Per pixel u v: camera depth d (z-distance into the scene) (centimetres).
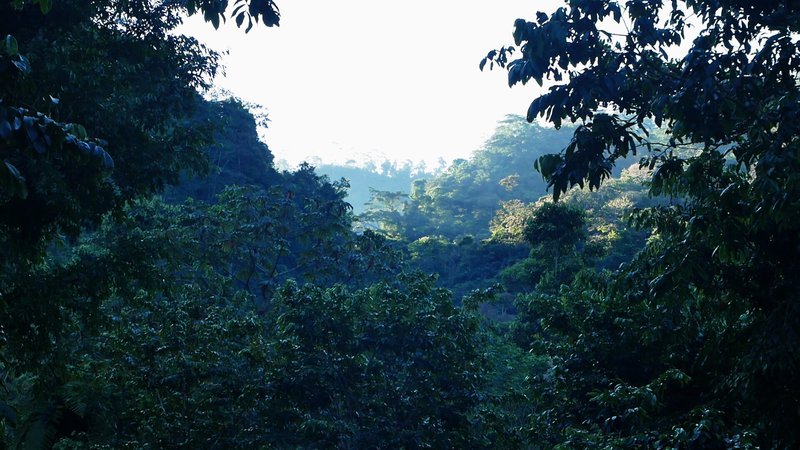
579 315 1459
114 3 1473
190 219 2812
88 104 1252
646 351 1324
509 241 7119
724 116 761
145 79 1533
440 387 1645
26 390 1778
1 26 1210
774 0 777
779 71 752
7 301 1198
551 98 771
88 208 1287
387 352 1675
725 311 1019
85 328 1405
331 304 1608
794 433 894
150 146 1457
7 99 664
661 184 922
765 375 894
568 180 798
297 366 1578
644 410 960
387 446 1566
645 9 817
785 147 723
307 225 3122
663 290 918
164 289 1468
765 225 819
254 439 1533
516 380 2492
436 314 1692
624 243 5625
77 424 1722
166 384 1548
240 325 1630
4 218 1067
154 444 1525
